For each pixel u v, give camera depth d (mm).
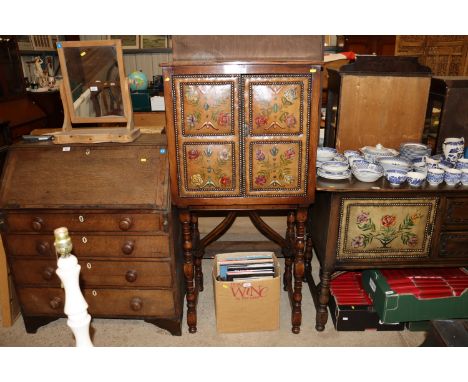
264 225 2260
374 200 1899
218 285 2072
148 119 2752
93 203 1898
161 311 2113
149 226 1924
